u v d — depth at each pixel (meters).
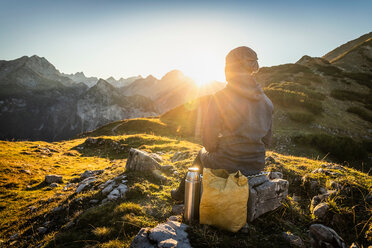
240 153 2.93
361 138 25.34
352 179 4.21
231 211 2.59
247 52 2.89
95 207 4.28
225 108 2.85
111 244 2.96
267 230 2.91
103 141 18.67
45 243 3.55
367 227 2.86
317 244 2.58
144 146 13.96
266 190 3.06
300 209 3.62
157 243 2.38
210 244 2.43
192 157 8.62
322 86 43.59
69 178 10.09
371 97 37.53
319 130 25.83
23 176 10.20
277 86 42.06
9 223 5.22
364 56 61.31
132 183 5.23
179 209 3.75
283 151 20.20
